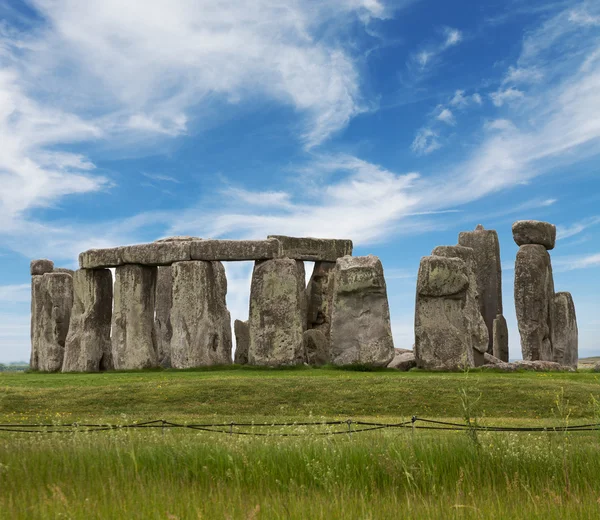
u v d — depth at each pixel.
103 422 17.41
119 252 30.48
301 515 7.94
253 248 28.80
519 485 9.37
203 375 24.78
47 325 34.16
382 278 27.92
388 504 8.47
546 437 11.34
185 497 8.52
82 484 9.04
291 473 9.52
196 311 28.75
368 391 21.08
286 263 28.36
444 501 8.65
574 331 35.28
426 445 10.27
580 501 8.60
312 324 35.16
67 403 20.52
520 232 32.69
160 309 35.19
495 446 10.27
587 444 10.79
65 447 10.66
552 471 9.65
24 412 19.67
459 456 9.94
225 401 20.58
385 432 12.74
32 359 35.84
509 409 19.52
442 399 20.27
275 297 28.09
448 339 27.12
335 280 28.42
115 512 7.91
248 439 11.49
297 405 20.16
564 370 26.98
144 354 29.73
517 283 32.28
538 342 31.73
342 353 27.83
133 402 20.55
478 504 8.55
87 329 31.20
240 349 33.56
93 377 25.38
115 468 9.68
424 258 27.70
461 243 36.75
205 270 28.95
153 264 30.05
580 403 19.64
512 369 26.47
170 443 10.81
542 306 31.98
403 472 9.47
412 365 29.42
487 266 36.19
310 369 27.11
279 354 27.75
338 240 35.91
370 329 27.70
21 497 8.53
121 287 30.36
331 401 20.41
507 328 34.94
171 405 20.30
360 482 9.33
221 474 9.61
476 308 29.70
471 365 28.11
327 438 11.32
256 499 8.52
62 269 38.41
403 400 20.30
